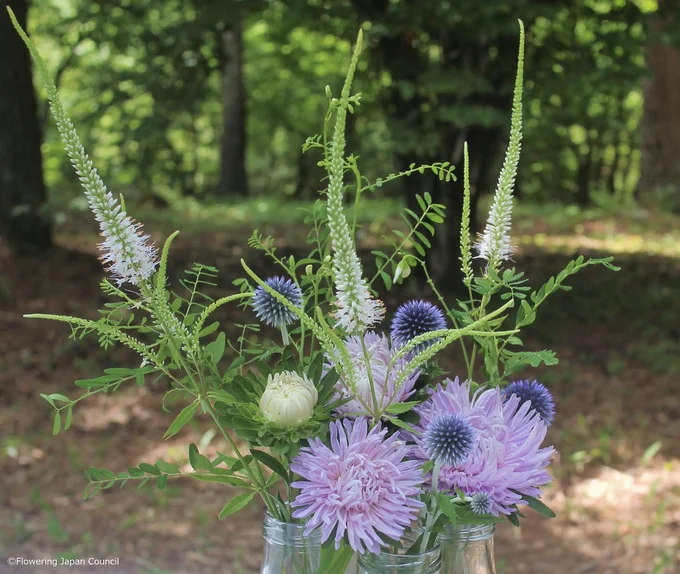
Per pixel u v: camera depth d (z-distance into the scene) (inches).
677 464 203.8
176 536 168.9
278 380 47.9
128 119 333.1
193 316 51.5
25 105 335.9
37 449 205.5
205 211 595.2
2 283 296.2
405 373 46.6
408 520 45.3
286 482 51.4
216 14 268.8
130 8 298.4
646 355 276.5
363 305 44.7
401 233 56.4
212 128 863.1
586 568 159.6
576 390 250.2
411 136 256.8
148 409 229.8
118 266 45.9
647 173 615.5
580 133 759.1
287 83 745.0
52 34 343.9
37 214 337.1
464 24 246.4
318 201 56.3
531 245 463.2
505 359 54.9
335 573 50.8
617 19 266.8
